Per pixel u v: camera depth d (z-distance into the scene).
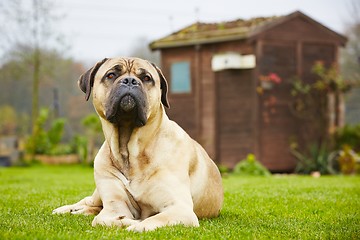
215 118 17.14
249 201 6.82
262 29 16.36
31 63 24.53
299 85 16.77
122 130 4.66
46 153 22.55
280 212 5.95
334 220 5.39
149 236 3.98
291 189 8.27
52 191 8.05
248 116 16.70
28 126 38.16
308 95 17.16
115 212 4.63
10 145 24.02
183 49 17.77
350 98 27.91
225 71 17.02
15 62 24.86
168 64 18.05
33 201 6.72
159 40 18.02
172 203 4.54
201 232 4.21
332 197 7.34
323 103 17.33
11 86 40.16
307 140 17.19
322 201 6.88
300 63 17.05
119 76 4.62
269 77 16.45
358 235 4.50
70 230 4.36
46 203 6.49
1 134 38.16
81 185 9.26
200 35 17.11
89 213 5.40
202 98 17.41
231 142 17.00
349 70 30.12
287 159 16.94
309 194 7.64
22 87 40.41
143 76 4.63
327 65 17.58
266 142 16.61
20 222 4.76
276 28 16.66
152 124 4.66
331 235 4.46
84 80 4.95
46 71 25.00
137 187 4.66
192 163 4.94
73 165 21.52
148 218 4.36
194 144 5.22
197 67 17.44
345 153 16.31
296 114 16.97
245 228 4.65
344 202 6.82
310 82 17.25
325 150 16.80
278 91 16.77
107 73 4.64
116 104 4.42
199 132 17.41
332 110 17.45
